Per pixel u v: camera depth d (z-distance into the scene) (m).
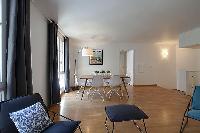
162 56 11.62
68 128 2.59
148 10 4.88
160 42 11.01
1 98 2.96
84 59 11.09
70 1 4.20
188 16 5.47
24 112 2.44
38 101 2.98
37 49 4.92
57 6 4.55
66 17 5.56
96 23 6.30
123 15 5.35
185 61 10.95
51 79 6.07
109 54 11.31
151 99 6.98
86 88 9.84
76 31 7.73
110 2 4.27
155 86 11.09
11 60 2.87
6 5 2.99
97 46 11.22
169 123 4.16
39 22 5.07
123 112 3.12
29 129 2.33
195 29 7.20
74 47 10.98
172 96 7.63
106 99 7.07
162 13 5.16
